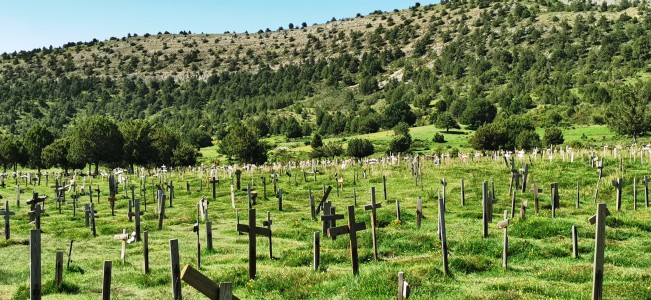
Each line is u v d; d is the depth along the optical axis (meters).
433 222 28.41
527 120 144.75
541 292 14.71
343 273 16.89
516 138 105.25
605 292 14.32
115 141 93.19
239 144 97.38
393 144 114.88
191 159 110.25
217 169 78.00
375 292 14.51
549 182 46.03
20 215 37.94
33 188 63.78
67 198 51.41
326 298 14.53
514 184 46.03
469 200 38.38
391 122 189.12
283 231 27.27
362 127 182.50
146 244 18.52
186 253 22.67
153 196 48.59
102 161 96.31
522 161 61.66
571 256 19.97
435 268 16.84
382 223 28.08
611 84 187.00
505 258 18.08
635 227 25.06
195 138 183.75
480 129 98.06
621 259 19.12
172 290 14.77
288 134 187.12
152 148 96.75
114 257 22.12
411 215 30.22
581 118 151.38
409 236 22.94
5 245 24.83
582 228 23.91
